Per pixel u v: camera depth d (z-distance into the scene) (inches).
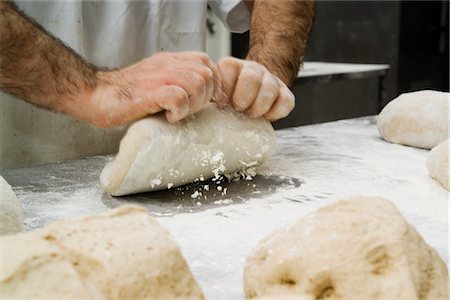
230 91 48.9
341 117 112.0
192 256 35.0
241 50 130.1
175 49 71.6
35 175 51.5
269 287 27.7
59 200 45.2
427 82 133.3
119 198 45.8
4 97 61.8
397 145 61.2
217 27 135.3
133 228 26.0
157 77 45.9
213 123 47.6
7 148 63.3
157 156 44.3
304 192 46.9
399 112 60.9
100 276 23.9
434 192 46.9
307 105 107.9
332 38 134.5
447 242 37.0
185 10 71.2
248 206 43.9
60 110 49.5
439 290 26.1
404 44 126.0
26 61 47.7
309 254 26.8
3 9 48.0
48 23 64.1
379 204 28.4
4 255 23.8
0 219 33.8
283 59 64.0
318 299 26.4
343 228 27.2
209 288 30.9
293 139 63.7
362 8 128.6
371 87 112.2
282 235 29.4
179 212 42.8
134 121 46.3
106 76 48.5
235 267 33.5
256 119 50.6
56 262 23.7
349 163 54.7
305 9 68.4
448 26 132.0
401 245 26.0
